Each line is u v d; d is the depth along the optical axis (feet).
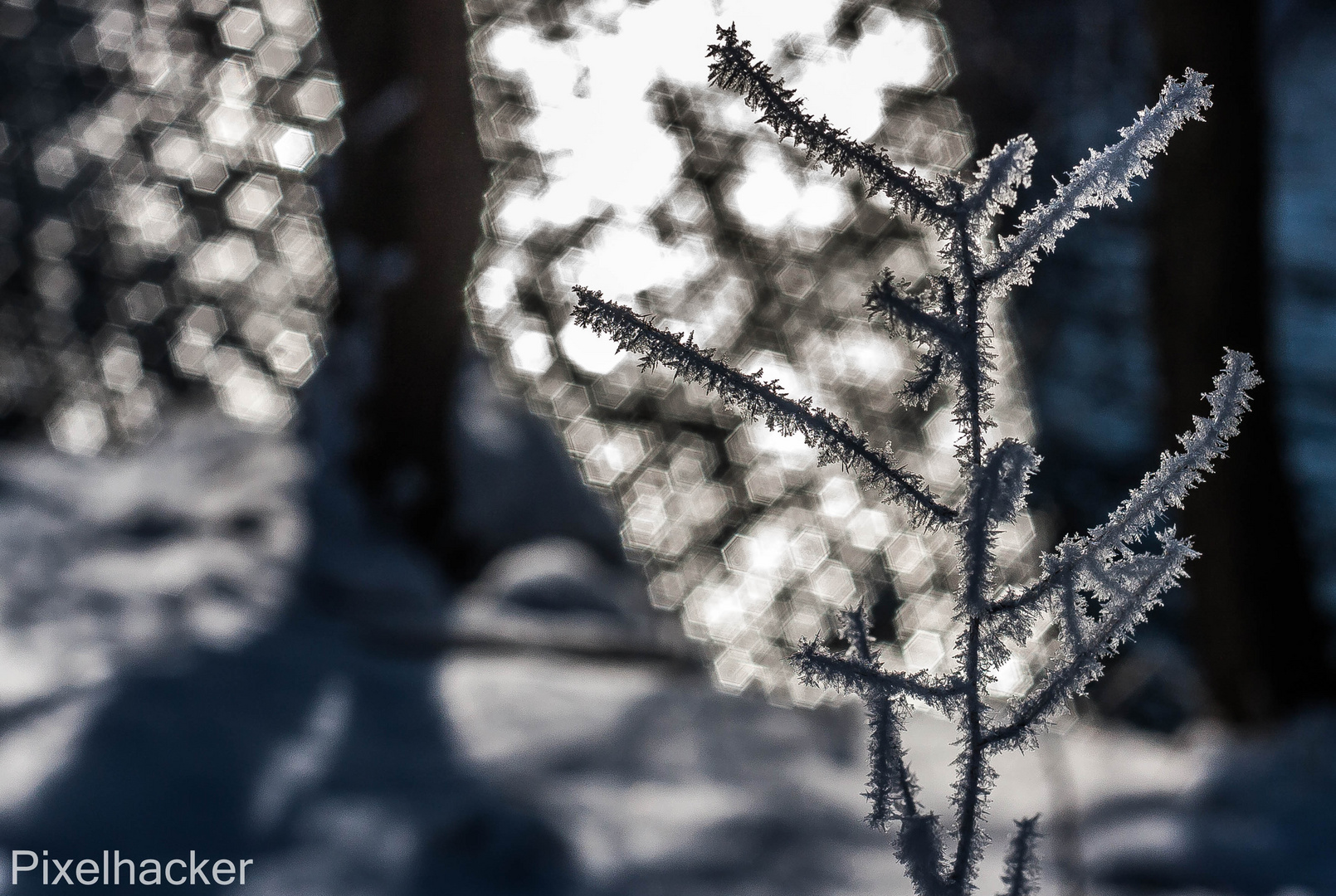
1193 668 13.24
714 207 18.08
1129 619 2.72
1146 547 12.68
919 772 9.27
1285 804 9.51
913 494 2.59
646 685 10.88
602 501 15.96
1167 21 11.71
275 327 18.20
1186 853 8.59
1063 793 7.27
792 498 18.66
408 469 13.62
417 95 12.03
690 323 18.30
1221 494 12.12
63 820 7.25
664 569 17.58
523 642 11.50
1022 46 20.54
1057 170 19.22
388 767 8.61
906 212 2.55
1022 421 18.89
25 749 7.93
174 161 18.48
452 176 12.45
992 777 2.81
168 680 9.06
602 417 18.52
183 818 7.52
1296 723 11.17
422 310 13.11
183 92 18.28
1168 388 12.32
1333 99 38.34
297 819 7.72
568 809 8.32
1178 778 9.95
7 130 18.88
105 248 18.95
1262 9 11.97
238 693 9.21
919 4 19.63
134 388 18.63
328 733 8.92
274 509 13.29
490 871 7.32
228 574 11.64
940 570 17.24
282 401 17.90
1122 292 22.79
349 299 13.28
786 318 18.35
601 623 12.73
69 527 12.53
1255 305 12.04
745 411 2.51
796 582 17.54
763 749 9.78
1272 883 8.37
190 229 18.60
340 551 12.75
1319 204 32.45
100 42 18.86
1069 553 2.75
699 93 17.42
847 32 18.86
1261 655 12.01
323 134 15.49
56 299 18.92
